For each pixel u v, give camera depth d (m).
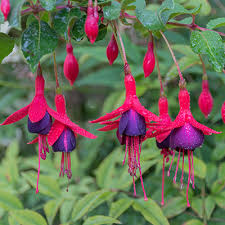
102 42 0.55
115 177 0.49
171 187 0.47
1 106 0.65
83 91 0.66
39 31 0.35
